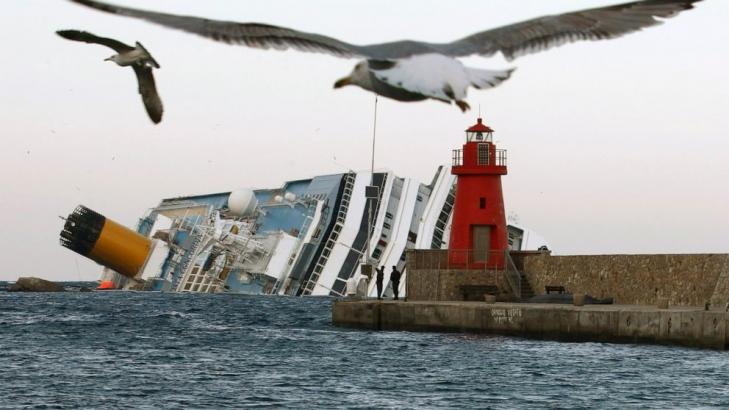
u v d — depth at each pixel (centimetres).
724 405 8969
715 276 14400
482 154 19975
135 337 16800
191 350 14412
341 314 18950
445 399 9500
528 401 9312
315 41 1268
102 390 10181
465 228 19975
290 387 10381
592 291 17000
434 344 14600
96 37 1453
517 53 1307
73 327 19150
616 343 13862
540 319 14862
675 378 10562
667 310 13400
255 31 1268
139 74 1453
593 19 1334
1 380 10888
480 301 18575
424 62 1250
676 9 1331
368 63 1240
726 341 12706
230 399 9594
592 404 9106
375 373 11444
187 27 1257
